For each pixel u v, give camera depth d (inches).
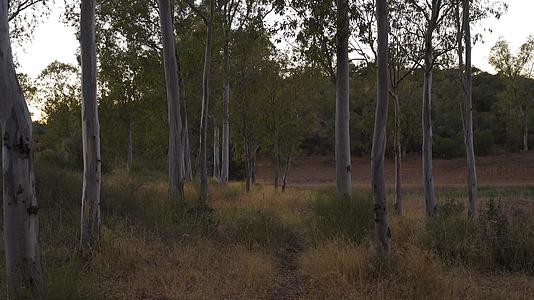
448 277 263.7
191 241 358.0
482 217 375.2
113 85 988.6
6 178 190.9
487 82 2652.6
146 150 1275.8
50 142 1492.4
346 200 416.5
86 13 313.3
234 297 247.6
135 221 401.7
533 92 2031.3
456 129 2295.8
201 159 545.6
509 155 1998.0
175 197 472.7
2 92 189.2
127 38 896.3
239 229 396.2
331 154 2402.8
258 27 694.5
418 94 812.6
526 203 538.6
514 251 320.8
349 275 273.6
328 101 1172.5
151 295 247.4
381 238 288.2
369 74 569.0
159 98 982.4
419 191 1280.8
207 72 556.4
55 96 1417.3
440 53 533.3
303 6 458.6
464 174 1776.6
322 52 472.4
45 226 350.9
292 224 466.9
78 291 204.5
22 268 191.3
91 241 310.7
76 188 487.5
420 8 523.2
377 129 289.6
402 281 263.3
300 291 264.7
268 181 1871.3
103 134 1027.3
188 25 858.8
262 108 901.8
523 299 246.4
